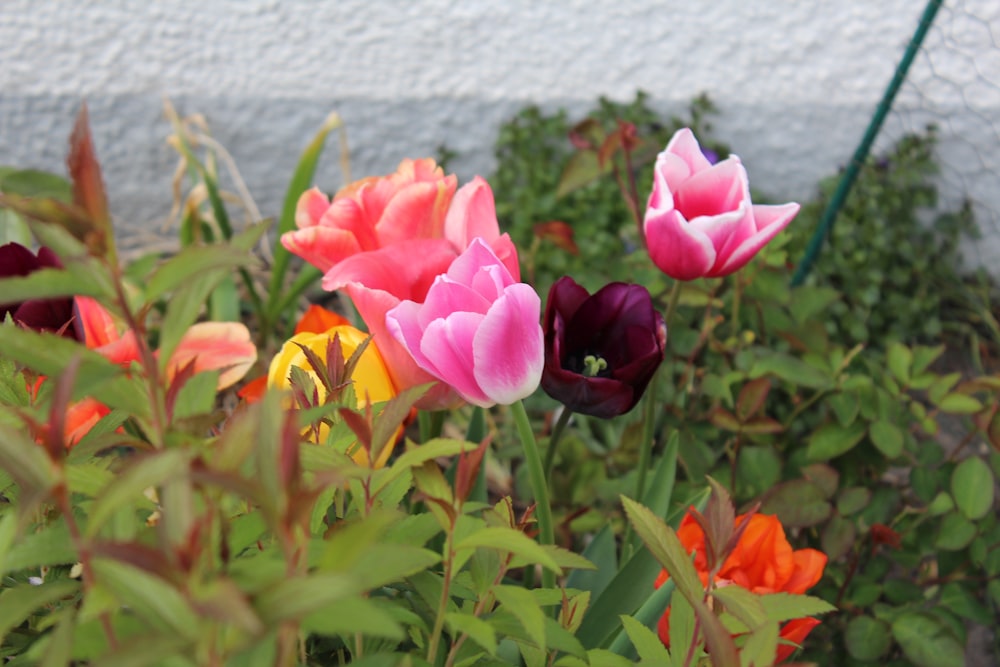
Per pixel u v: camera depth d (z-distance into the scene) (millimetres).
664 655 362
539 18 1404
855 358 1115
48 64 1389
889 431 865
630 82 1465
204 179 1163
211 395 308
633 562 546
